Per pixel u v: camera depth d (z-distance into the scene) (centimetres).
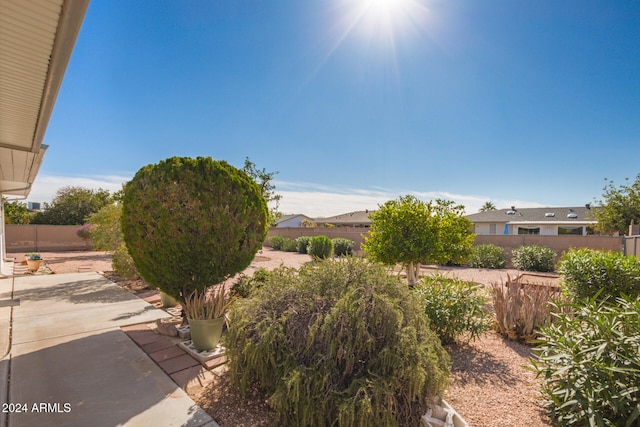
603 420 219
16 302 642
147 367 344
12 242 1930
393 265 750
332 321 243
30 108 410
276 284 307
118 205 1066
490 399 290
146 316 542
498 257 1347
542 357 279
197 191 461
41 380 311
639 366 217
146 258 463
